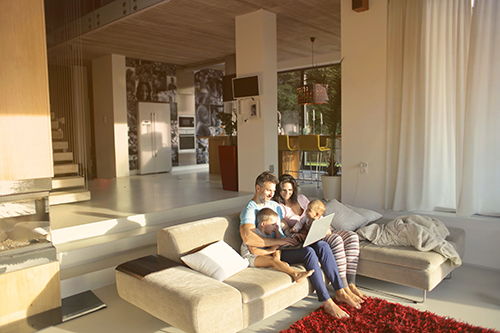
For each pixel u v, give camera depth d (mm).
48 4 7758
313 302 3242
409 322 2750
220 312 2365
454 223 4234
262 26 5953
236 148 6684
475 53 3996
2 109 2881
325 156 8945
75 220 4395
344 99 5199
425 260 3080
